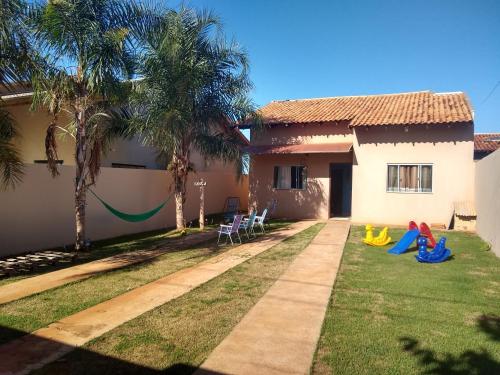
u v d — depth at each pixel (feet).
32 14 31.96
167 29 43.75
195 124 49.88
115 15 36.37
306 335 17.11
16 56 29.27
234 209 75.56
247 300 21.71
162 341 16.37
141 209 50.75
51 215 38.06
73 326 17.85
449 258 33.19
